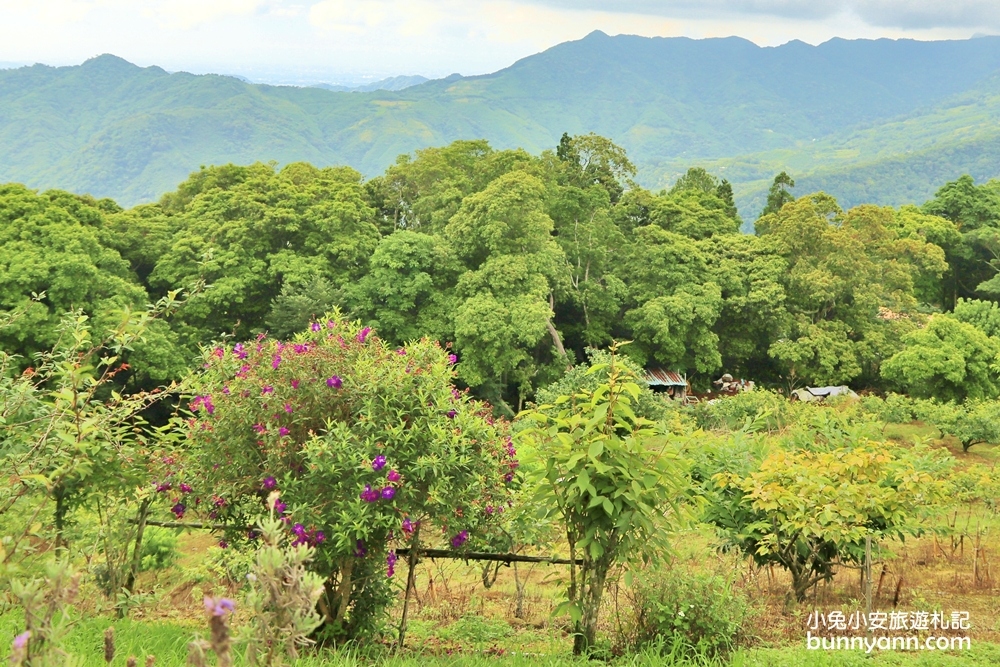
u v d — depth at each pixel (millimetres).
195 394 6797
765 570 9852
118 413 6594
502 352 38125
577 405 6301
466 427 6363
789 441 9742
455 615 7789
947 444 28172
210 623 2299
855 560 8562
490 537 6621
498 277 38844
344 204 42625
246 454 6508
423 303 41156
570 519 6195
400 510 6055
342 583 6402
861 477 8430
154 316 6891
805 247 47125
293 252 41188
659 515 6238
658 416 25812
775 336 45969
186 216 43406
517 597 8555
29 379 6312
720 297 44219
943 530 10641
